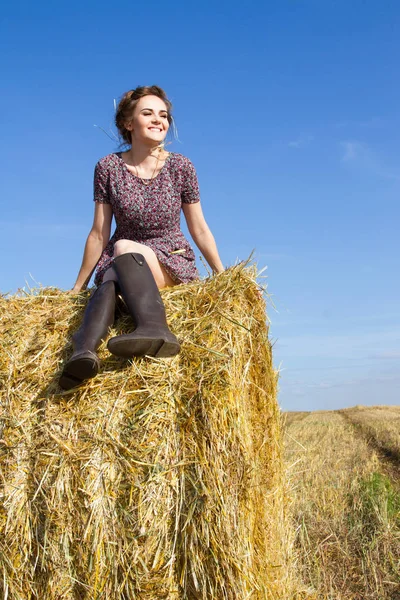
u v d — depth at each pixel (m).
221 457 2.74
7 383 3.06
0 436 2.94
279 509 3.69
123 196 3.79
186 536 2.68
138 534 2.67
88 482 2.75
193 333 3.05
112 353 2.90
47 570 2.76
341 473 7.66
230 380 2.83
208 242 4.00
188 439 2.76
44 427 2.90
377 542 4.64
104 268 3.61
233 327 3.05
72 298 3.56
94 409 2.87
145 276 3.21
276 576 3.36
